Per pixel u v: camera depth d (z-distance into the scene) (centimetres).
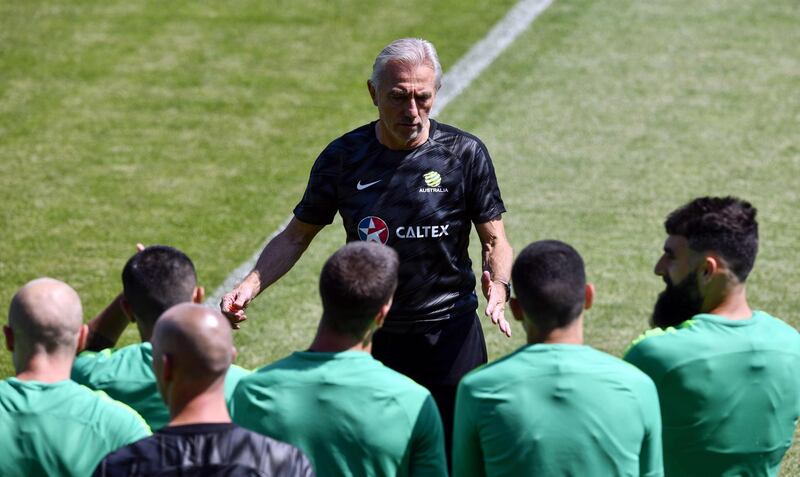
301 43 4616
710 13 4941
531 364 1201
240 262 2991
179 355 1085
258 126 3912
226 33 4706
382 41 4647
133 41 4612
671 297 1334
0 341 2544
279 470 1079
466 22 4872
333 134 3853
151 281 1305
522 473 1188
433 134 1675
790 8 4991
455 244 1680
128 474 1055
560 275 1198
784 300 2738
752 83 4244
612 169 3566
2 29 4688
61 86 4203
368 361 1226
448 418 1716
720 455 1294
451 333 1691
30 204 3319
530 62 4472
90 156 3662
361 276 1202
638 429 1191
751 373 1270
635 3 5075
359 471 1204
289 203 3353
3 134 3819
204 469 1061
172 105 4069
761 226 3169
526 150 3719
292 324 2656
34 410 1186
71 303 1217
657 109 4038
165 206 3322
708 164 3594
